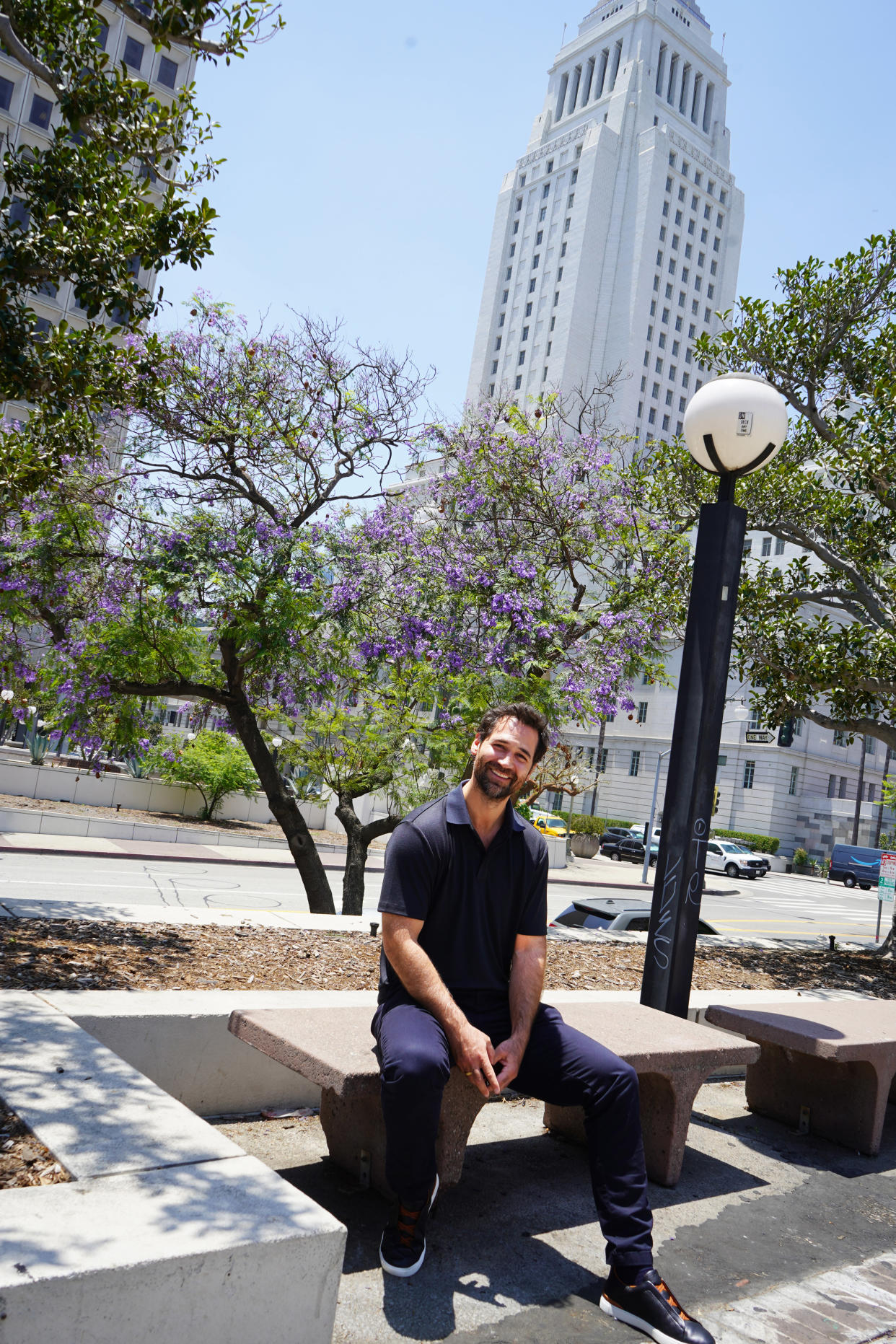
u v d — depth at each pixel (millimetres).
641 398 81812
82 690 9805
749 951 9852
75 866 18016
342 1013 3188
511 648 9422
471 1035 2521
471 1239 2826
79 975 4047
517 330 89188
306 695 9961
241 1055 3578
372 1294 2398
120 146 6445
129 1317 1574
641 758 55750
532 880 2875
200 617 9320
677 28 93062
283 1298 1789
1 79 47156
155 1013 3312
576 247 84000
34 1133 2078
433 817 2793
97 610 9930
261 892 17703
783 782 51375
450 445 10398
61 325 6340
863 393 11805
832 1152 4305
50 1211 1724
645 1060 3242
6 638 11156
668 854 4484
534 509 10188
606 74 94062
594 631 10156
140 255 6434
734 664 12672
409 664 9797
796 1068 4648
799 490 12117
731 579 4609
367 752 10016
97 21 6156
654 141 84062
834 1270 2979
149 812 25797
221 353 9672
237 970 4707
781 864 49625
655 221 83375
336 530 9977
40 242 6098
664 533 10211
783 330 11797
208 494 9719
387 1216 2826
